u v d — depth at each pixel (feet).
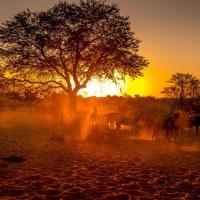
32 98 108.06
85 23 98.37
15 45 99.86
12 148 54.65
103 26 101.55
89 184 34.19
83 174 38.40
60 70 105.29
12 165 41.70
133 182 35.42
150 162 46.57
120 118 76.54
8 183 33.58
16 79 101.91
